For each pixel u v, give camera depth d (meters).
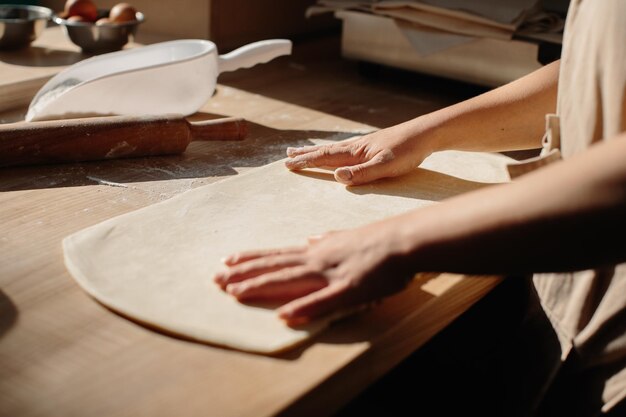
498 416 0.87
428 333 0.67
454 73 1.34
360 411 1.03
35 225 0.78
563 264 0.53
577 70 0.74
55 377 0.54
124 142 0.96
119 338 0.59
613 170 0.51
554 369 0.77
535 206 0.53
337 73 1.51
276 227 0.76
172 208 0.79
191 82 1.08
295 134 1.12
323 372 0.55
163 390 0.53
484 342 0.96
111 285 0.65
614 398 0.71
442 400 0.98
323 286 0.60
